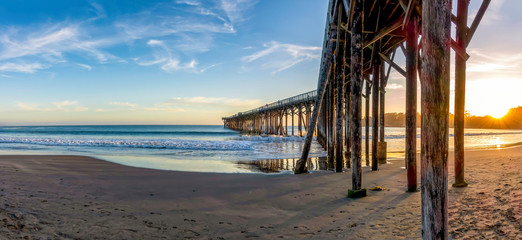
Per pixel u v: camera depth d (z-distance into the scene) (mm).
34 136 37375
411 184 5566
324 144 17375
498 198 4379
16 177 6914
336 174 8078
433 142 1909
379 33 6000
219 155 14383
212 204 5230
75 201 5094
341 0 6402
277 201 5367
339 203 5008
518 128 121250
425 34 1938
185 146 18781
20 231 3447
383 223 3811
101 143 20641
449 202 4418
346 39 7926
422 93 1979
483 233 3148
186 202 5367
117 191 6117
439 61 1881
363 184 6477
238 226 4023
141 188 6496
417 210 4285
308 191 6059
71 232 3592
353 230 3639
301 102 24609
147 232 3734
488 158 9953
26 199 4898
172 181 7383
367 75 13734
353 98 5305
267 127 36781
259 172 9195
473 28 5023
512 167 7406
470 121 144375
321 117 19125
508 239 2947
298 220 4219
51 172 8055
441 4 1882
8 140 23375
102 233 3627
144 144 20047
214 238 3561
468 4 5031
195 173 8641
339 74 7949
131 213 4574
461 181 5449
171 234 3689
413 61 5539
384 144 10383
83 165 9859
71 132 52156
